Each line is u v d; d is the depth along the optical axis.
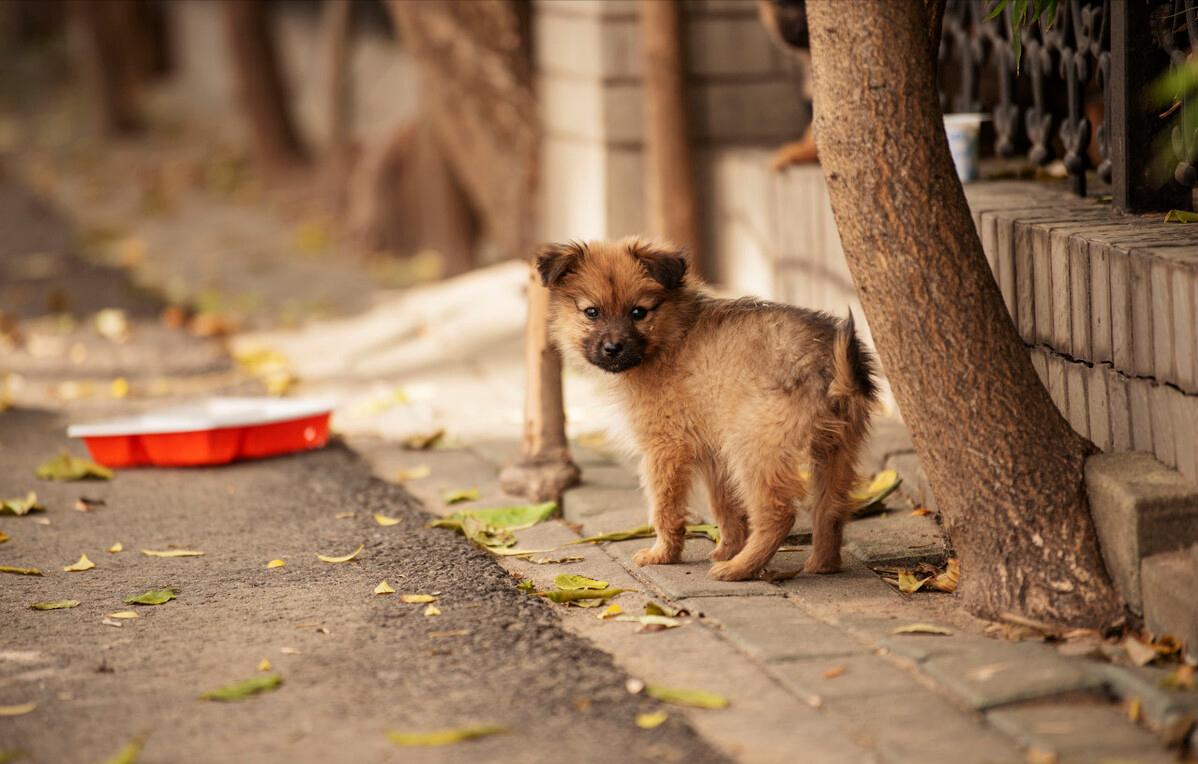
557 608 7.20
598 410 11.57
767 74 13.66
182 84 38.72
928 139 6.62
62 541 8.78
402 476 10.08
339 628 6.98
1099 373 7.25
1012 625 6.52
